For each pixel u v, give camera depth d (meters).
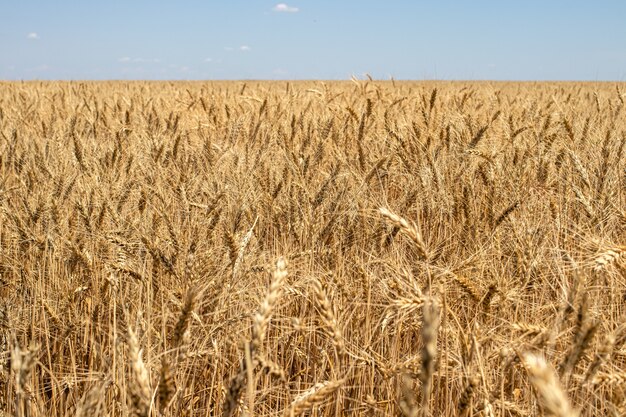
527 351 3.06
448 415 3.50
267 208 5.57
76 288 4.48
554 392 1.22
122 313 4.18
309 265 4.61
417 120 9.00
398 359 3.94
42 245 4.77
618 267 3.37
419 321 4.01
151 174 6.16
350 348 3.89
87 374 3.93
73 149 6.96
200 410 3.88
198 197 5.59
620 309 3.74
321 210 5.18
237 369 3.86
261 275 4.50
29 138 8.74
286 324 4.39
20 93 15.41
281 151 7.24
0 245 4.94
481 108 11.35
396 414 3.75
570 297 2.95
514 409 3.06
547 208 5.20
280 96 12.91
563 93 16.81
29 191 5.60
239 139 8.60
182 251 3.93
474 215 5.05
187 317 2.63
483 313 3.40
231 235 3.59
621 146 6.43
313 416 3.68
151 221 4.70
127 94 18.06
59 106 13.02
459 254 5.03
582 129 7.98
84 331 4.43
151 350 3.41
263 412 3.60
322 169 7.08
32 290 4.48
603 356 2.54
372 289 4.21
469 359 2.87
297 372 4.28
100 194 5.26
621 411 2.69
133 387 2.26
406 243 5.15
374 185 6.36
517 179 6.02
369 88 12.18
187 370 4.04
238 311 3.91
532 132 7.86
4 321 3.86
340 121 9.03
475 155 6.75
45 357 4.36
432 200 5.79
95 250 4.84
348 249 5.10
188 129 9.27
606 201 5.07
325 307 2.70
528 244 4.08
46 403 3.79
